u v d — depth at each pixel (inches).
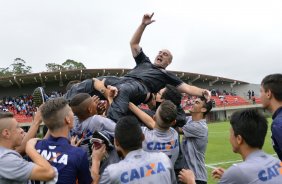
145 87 180.4
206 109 188.1
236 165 107.4
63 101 124.1
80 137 145.6
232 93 2422.5
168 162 118.1
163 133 146.4
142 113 162.7
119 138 115.4
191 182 131.3
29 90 1828.2
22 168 112.0
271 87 137.6
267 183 103.3
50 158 118.4
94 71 1715.1
